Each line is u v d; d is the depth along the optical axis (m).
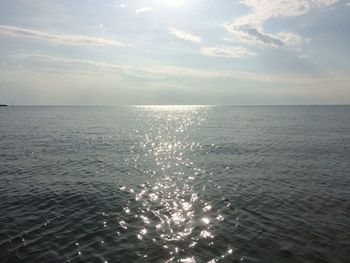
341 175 24.09
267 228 14.20
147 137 53.09
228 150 37.41
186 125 84.06
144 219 15.39
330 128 67.31
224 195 19.30
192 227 14.42
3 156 31.94
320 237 13.22
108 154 34.62
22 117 119.50
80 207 16.97
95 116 137.88
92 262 11.27
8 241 12.82
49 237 13.24
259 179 23.20
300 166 27.58
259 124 83.44
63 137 50.03
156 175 24.84
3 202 17.58
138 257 11.66
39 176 23.72
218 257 11.66
